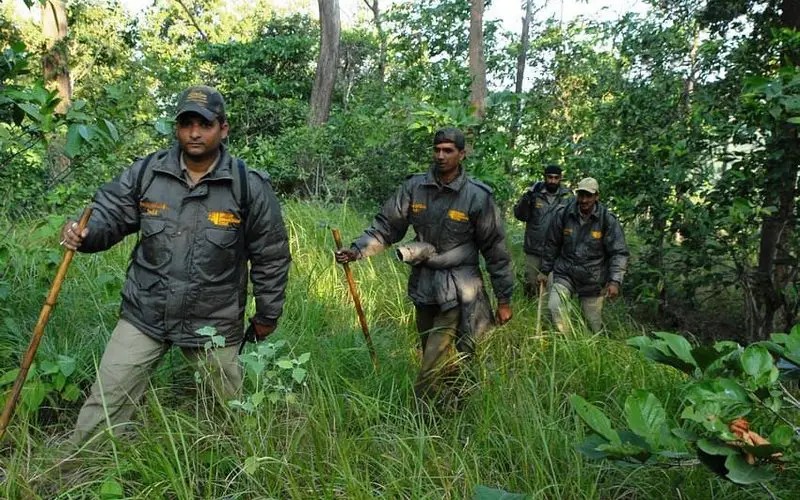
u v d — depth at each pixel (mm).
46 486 2695
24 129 3619
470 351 4078
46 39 11078
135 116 7301
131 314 2961
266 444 2787
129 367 2920
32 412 3139
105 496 2414
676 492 2787
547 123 12266
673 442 1980
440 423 3502
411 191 4133
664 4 9820
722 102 7223
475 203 4020
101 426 2877
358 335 4734
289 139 11633
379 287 5855
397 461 2777
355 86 17656
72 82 11969
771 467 1749
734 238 7035
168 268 2910
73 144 3426
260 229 3037
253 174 3021
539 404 3365
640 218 8172
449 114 7484
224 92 15148
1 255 3934
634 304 7742
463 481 2787
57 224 4453
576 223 5914
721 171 7438
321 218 7598
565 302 5449
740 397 1849
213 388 2994
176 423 2941
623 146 8742
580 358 4184
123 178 2943
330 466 2744
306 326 4777
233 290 3043
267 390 3201
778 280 6586
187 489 2578
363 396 3273
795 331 2092
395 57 13383
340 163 11039
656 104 8703
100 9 13781
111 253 5398
